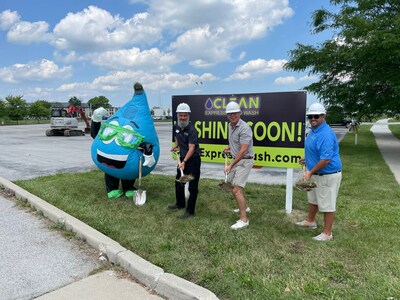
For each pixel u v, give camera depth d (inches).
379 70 509.4
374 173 356.5
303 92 207.0
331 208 159.5
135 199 223.9
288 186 211.6
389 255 142.4
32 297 117.2
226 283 119.6
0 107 2148.1
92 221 186.4
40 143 762.8
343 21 530.6
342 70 578.2
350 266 133.0
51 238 169.9
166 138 954.1
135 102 235.1
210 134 246.2
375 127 1523.1
